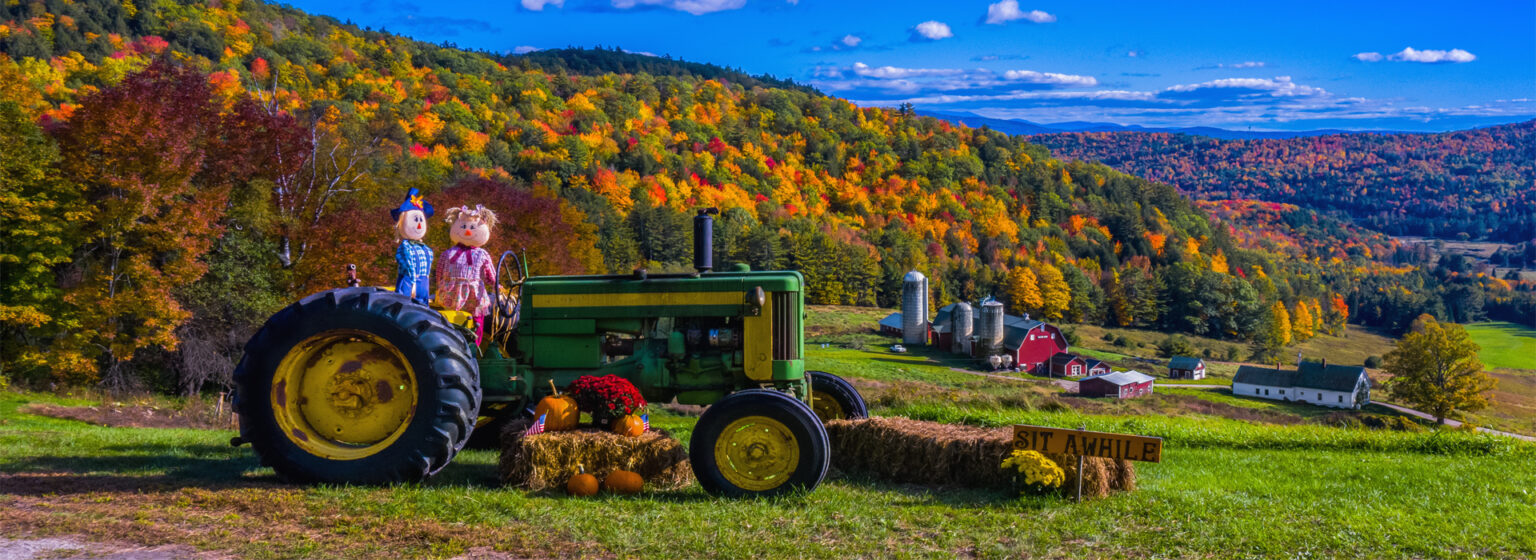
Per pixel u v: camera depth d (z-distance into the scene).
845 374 59.06
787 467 6.42
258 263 27.97
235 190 28.58
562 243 33.88
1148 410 52.91
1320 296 152.25
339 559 4.73
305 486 6.45
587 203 113.12
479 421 8.50
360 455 6.46
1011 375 72.50
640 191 127.94
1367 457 9.73
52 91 60.38
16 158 22.52
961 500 6.52
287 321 6.58
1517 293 179.25
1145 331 121.25
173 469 7.38
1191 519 5.89
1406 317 154.62
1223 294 121.38
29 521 5.25
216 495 5.96
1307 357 115.44
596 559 4.84
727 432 6.48
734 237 113.19
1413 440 10.71
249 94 30.77
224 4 147.00
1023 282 118.38
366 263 26.81
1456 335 57.03
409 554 4.83
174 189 23.84
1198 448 10.80
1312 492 7.17
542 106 161.75
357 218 27.61
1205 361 100.75
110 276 23.55
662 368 7.30
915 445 7.16
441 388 6.43
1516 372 108.06
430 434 6.39
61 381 24.59
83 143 23.52
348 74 136.75
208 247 24.61
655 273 7.29
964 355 80.62
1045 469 6.44
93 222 24.27
